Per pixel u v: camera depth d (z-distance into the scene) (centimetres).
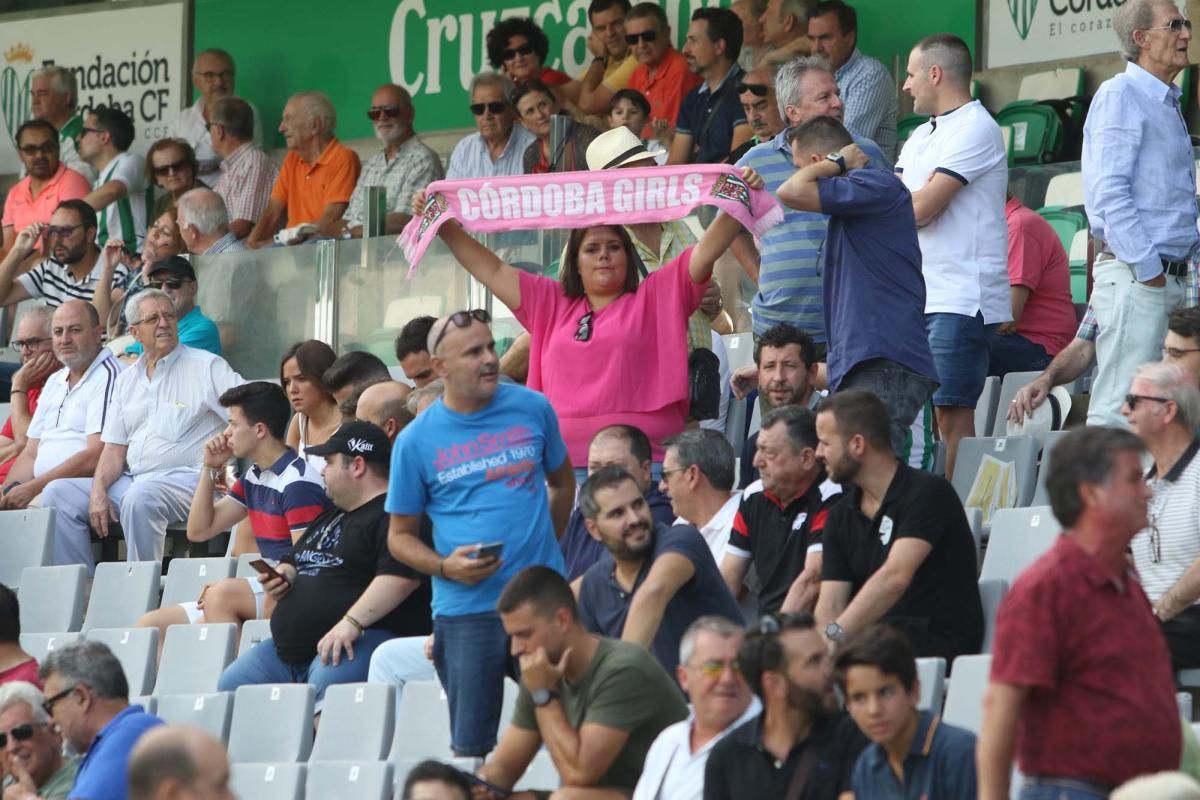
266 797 2833
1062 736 1773
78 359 4325
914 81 3328
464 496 2506
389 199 4972
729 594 2517
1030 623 1769
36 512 4038
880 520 2572
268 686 3002
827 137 2941
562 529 2636
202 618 3512
